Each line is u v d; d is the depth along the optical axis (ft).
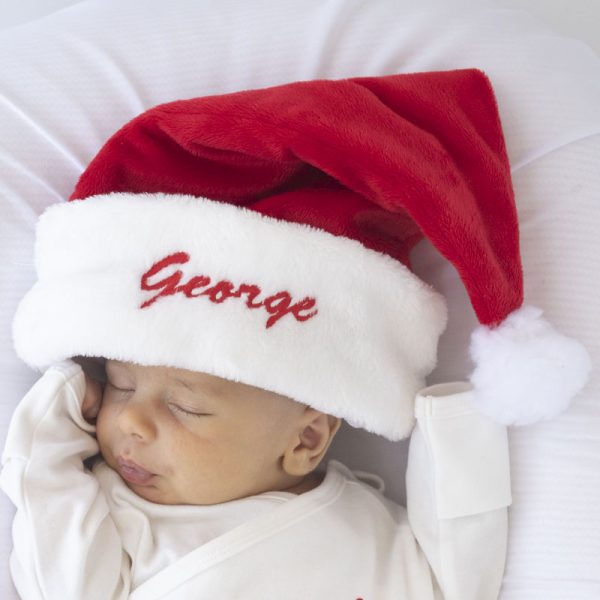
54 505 3.28
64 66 3.73
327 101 3.21
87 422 3.58
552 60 3.73
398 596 3.37
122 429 3.33
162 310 3.13
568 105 3.65
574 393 3.20
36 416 3.37
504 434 3.41
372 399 3.30
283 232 3.18
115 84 3.72
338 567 3.36
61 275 3.29
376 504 3.67
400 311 3.35
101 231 3.23
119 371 3.44
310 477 3.80
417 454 3.47
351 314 3.25
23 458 3.28
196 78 3.73
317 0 3.81
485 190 3.37
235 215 3.18
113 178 3.42
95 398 3.56
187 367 3.14
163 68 3.72
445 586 3.39
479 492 3.36
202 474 3.36
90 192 3.41
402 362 3.39
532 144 3.61
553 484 3.42
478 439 3.36
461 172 3.38
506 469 3.42
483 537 3.40
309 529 3.40
